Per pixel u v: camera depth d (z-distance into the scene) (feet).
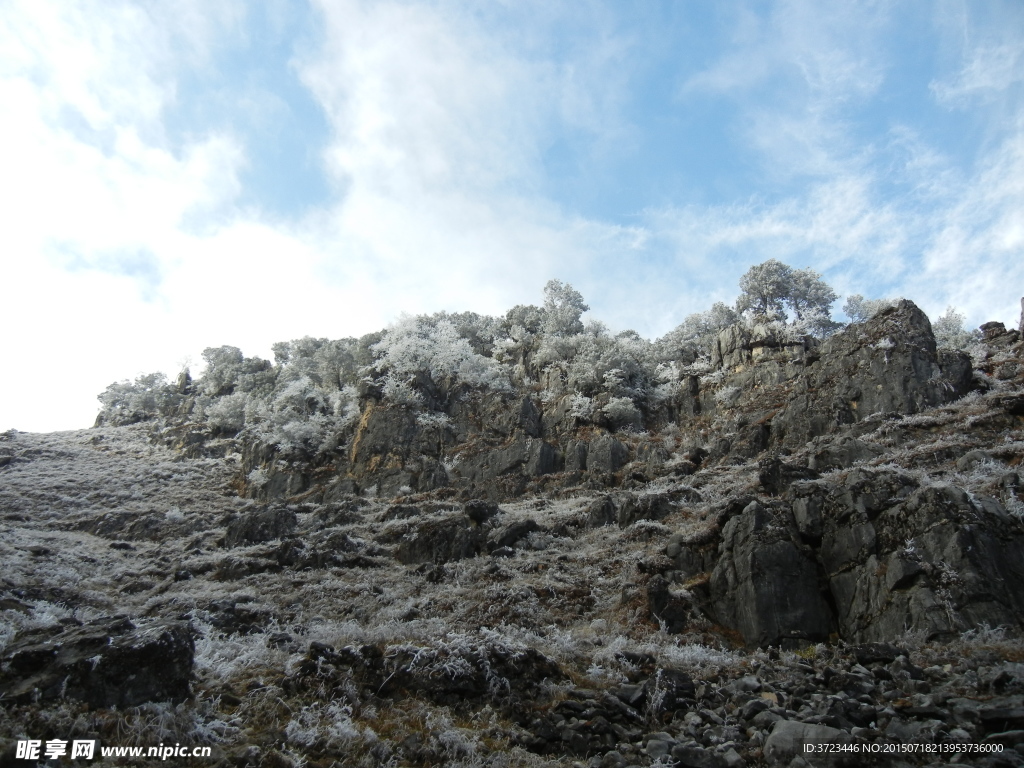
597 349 128.67
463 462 105.40
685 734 26.73
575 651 37.32
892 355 81.41
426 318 163.73
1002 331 110.63
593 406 112.68
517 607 47.96
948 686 27.09
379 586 56.59
